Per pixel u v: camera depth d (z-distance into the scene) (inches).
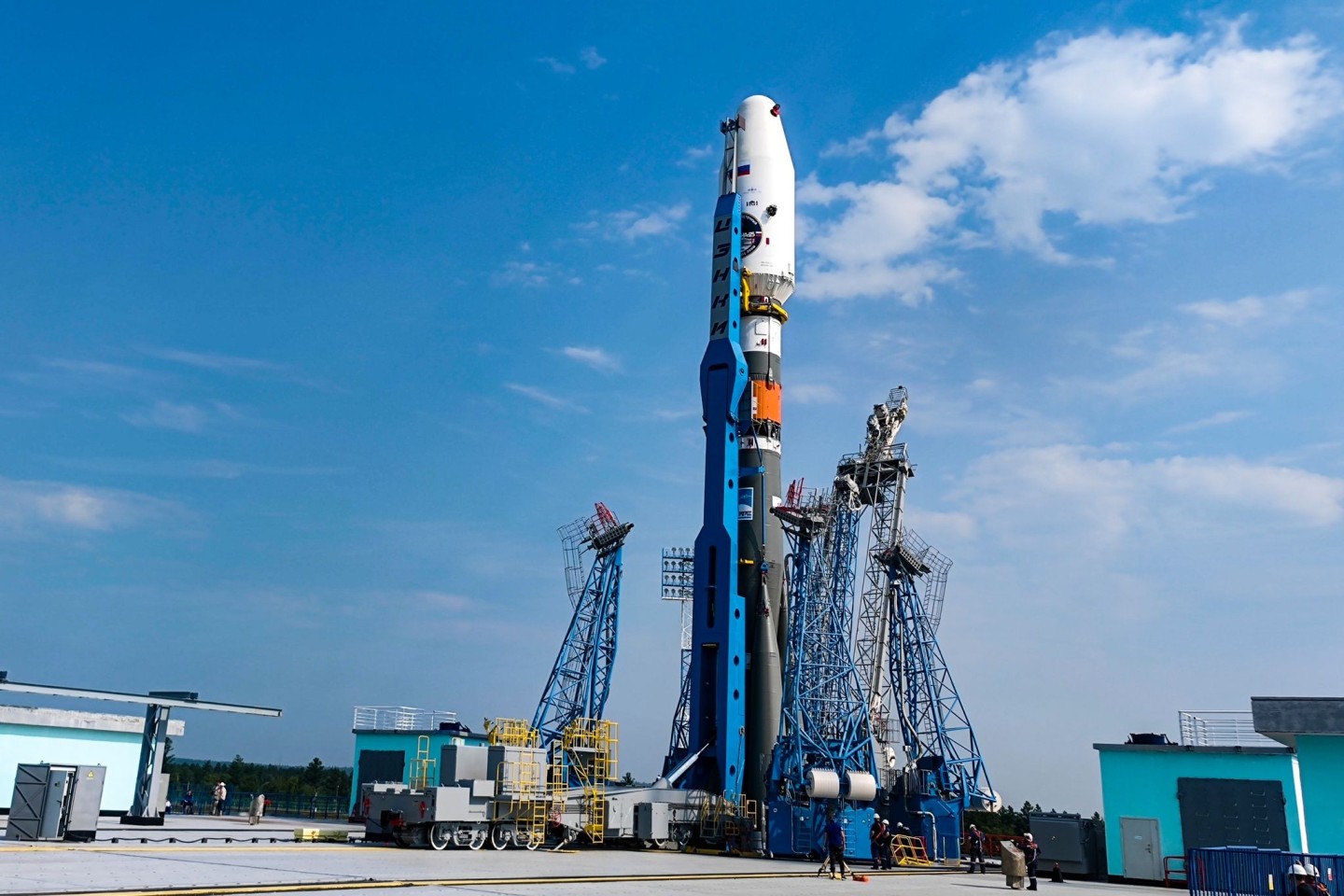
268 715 2010.3
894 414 2763.3
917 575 2701.8
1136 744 1828.2
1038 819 1900.8
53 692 1706.4
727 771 2187.5
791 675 2229.3
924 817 2298.2
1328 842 1632.6
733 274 2497.5
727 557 2304.4
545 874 1201.4
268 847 1403.8
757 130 2768.2
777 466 2586.1
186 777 4520.2
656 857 1723.7
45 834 1342.3
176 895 820.6
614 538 2837.1
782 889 1188.5
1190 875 1264.8
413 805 1541.6
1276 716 1660.9
